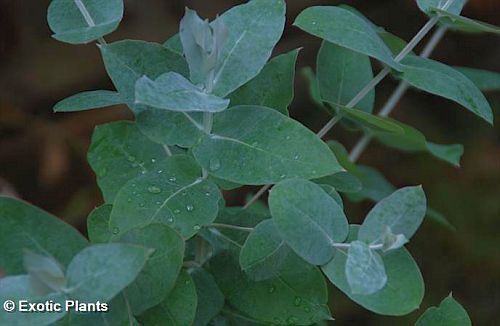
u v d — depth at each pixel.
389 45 0.88
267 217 0.82
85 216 1.38
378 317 1.27
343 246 0.75
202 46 0.76
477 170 1.41
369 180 1.02
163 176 0.77
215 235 0.81
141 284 0.75
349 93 0.89
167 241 0.74
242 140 0.77
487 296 1.30
